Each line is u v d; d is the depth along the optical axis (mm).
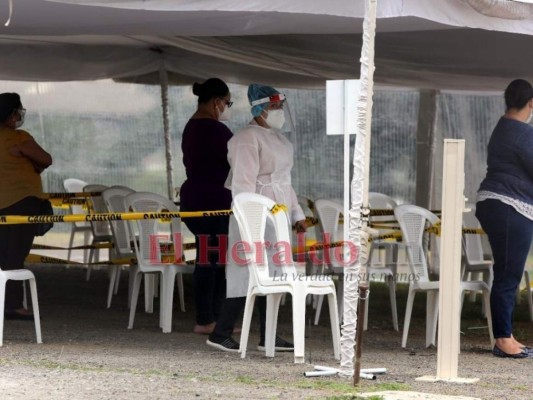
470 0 10734
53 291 19031
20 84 23953
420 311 17812
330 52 17328
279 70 19688
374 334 14562
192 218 13141
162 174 24328
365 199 9523
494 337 12281
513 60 17297
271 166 11352
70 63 21016
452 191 10086
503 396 9477
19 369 10086
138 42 20000
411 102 23188
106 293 19031
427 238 18203
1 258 14320
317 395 8914
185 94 24094
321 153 23312
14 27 13672
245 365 10820
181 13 12359
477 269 15586
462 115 23031
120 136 24312
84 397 8492
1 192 13977
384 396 8797
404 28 13398
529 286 16766
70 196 18109
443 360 10305
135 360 11070
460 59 17453
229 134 13242
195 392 8930
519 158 11836
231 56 18859
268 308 11391
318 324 15312
